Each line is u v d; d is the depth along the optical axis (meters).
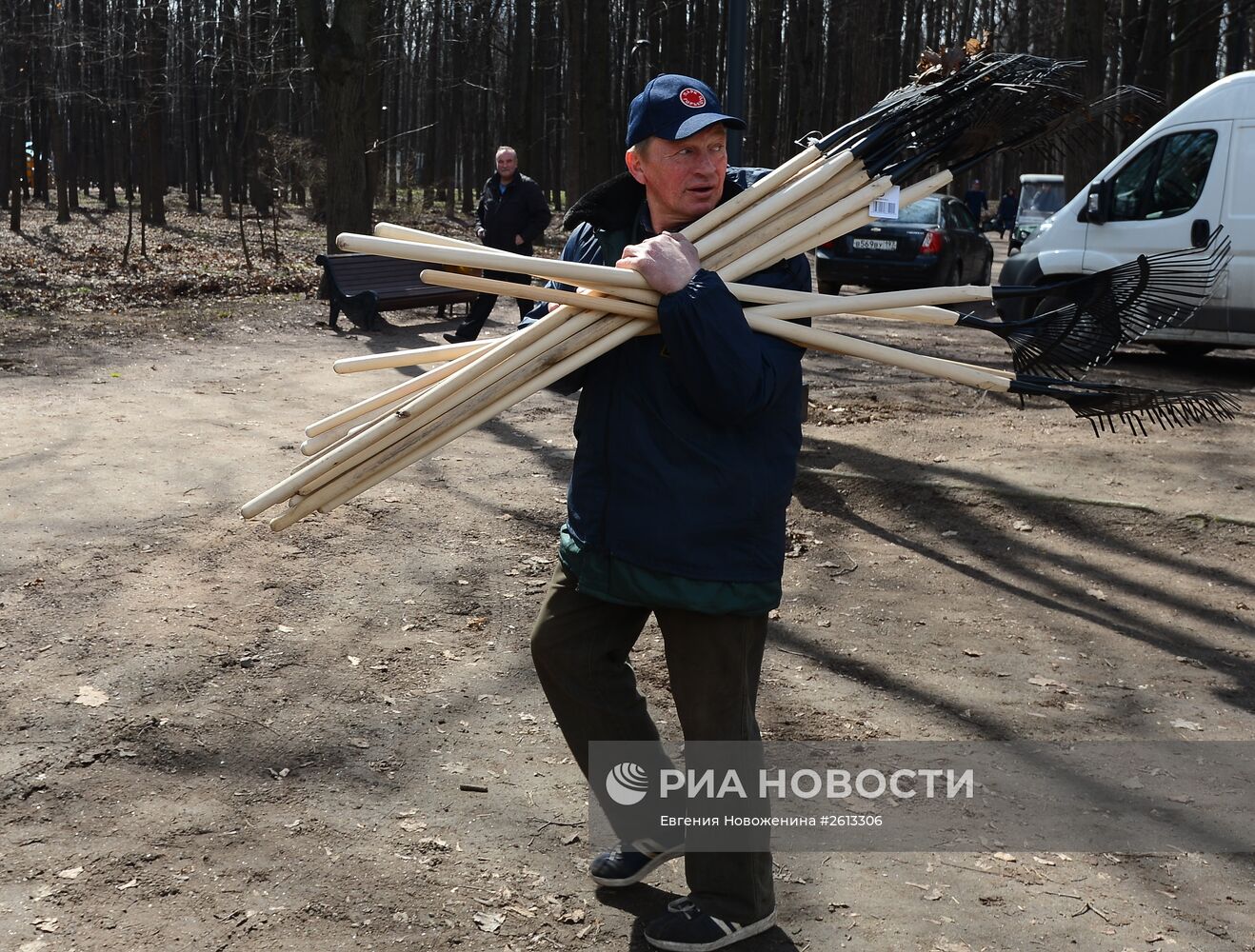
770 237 2.29
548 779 3.22
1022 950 2.51
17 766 3.13
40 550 4.75
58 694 3.57
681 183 2.27
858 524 5.61
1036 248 10.62
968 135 2.45
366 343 10.77
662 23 31.30
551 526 5.46
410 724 3.52
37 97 30.09
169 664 3.82
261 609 4.32
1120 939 2.56
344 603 4.44
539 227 9.77
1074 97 2.49
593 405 2.32
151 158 29.20
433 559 4.95
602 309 2.18
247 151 30.23
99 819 2.91
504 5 36.59
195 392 8.07
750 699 2.38
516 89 28.72
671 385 2.20
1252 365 10.62
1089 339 2.46
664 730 3.52
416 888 2.67
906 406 8.14
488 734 3.48
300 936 2.48
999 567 5.09
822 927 2.58
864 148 2.35
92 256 19.14
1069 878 2.80
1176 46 17.14
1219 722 3.72
